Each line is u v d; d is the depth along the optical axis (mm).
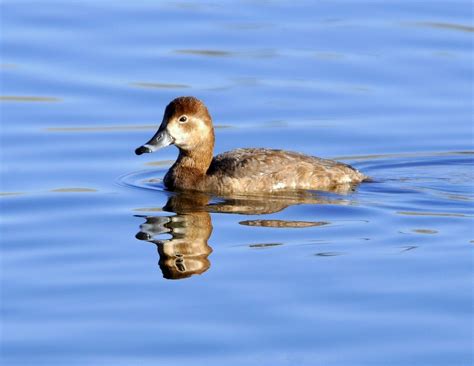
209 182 15242
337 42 21938
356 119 18469
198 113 15430
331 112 18781
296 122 18391
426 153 17031
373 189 15203
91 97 19328
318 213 14008
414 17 23281
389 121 18359
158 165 16797
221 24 22891
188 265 12109
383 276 11703
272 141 17594
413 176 15953
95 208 14367
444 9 23672
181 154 15664
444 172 16172
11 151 16922
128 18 22969
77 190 15219
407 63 20844
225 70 20578
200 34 22297
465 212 14016
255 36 22266
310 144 17469
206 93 19562
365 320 10648
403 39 21984
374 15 23422
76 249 12758
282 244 12773
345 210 14141
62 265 12234
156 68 20609
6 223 13742
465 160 16719
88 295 11344
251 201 14633
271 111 18844
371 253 12438
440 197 14766
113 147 17312
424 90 19672
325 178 15312
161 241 12945
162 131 15477
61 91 19547
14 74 20141
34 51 21172
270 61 21016
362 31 22500
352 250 12547
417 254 12375
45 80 19953
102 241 13000
